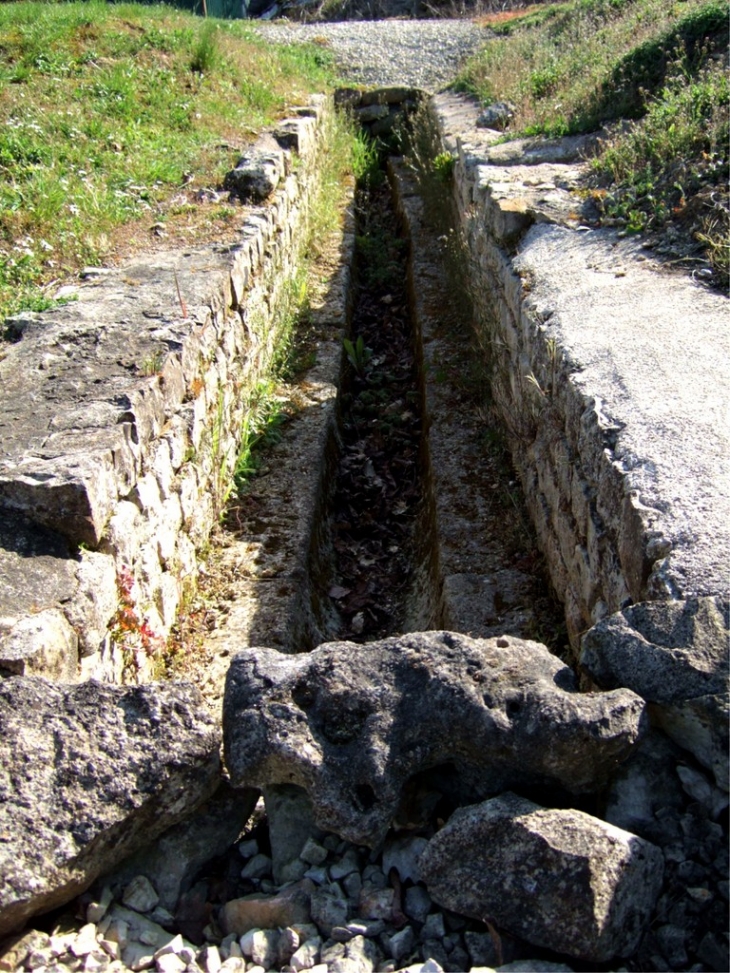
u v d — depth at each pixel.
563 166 7.07
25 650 2.79
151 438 4.14
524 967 2.07
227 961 2.19
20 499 3.34
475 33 16.00
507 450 5.52
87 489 3.33
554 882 2.07
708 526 2.95
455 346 7.00
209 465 4.97
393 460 6.45
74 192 6.52
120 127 8.01
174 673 4.08
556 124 8.15
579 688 2.78
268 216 6.91
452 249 7.90
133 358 4.41
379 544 5.74
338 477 6.24
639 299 4.72
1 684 2.46
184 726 2.41
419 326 7.54
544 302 4.91
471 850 2.20
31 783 2.28
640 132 6.53
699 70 7.34
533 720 2.30
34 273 5.50
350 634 5.01
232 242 6.17
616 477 3.34
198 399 4.78
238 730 2.43
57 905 2.28
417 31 16.48
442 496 5.29
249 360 6.02
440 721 2.38
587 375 4.02
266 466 5.72
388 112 13.52
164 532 4.18
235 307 5.78
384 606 5.26
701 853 2.23
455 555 4.76
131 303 5.07
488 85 11.53
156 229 6.37
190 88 9.55
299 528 5.12
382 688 2.45
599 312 4.63
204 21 12.62
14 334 4.78
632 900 2.10
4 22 9.69
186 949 2.22
